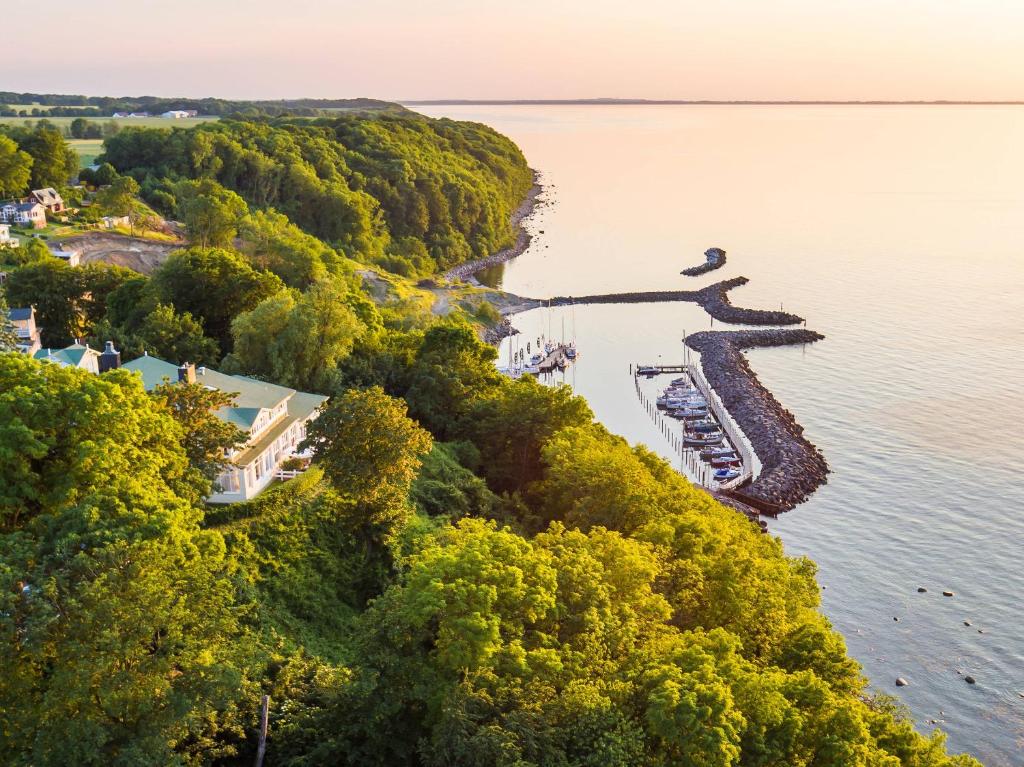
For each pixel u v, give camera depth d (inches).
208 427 3014.3
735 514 4525.1
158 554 2038.6
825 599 4741.6
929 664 4247.0
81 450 2315.5
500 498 4210.1
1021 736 3823.8
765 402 7391.7
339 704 2226.9
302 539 3181.6
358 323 4864.7
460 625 2150.6
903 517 5590.6
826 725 2272.4
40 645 1835.6
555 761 1957.4
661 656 2282.2
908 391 7691.9
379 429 3277.6
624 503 3646.7
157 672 1926.7
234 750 2112.5
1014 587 4835.1
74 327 5187.0
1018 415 7091.5
